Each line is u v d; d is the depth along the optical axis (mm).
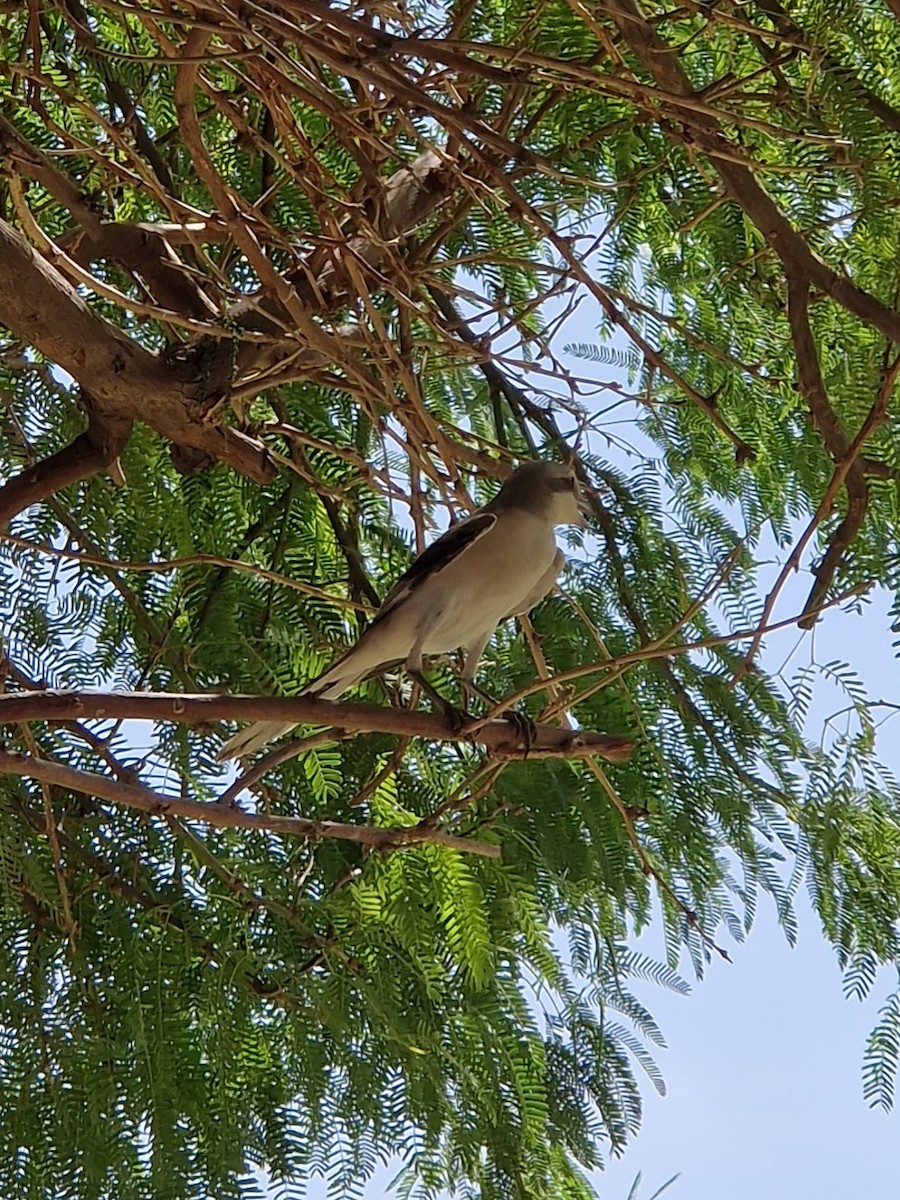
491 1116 6059
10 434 6652
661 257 7109
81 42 5902
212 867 5914
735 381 7184
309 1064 5820
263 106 6812
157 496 6520
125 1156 5379
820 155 5613
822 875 6637
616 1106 6480
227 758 5703
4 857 5672
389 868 6164
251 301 6031
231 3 4914
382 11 5746
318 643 6652
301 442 6840
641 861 6266
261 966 5973
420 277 6367
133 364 5609
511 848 6395
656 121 5055
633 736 6621
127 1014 5660
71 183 5977
